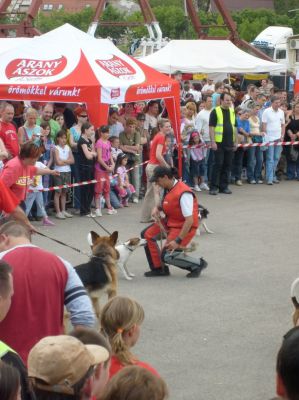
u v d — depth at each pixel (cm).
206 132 2159
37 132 1714
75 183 1784
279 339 999
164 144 1714
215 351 952
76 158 1784
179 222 1274
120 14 9125
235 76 4344
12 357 482
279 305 1148
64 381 409
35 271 607
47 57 1862
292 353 343
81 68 1825
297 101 2411
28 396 468
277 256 1459
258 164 2317
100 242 1007
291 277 1310
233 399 805
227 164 2130
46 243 1523
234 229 1692
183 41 3183
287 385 343
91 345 463
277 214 1872
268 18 9669
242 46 3981
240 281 1278
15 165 1086
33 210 1730
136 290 1213
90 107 1786
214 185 2127
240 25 9188
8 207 871
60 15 10038
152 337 998
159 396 382
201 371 884
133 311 569
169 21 8519
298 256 1463
